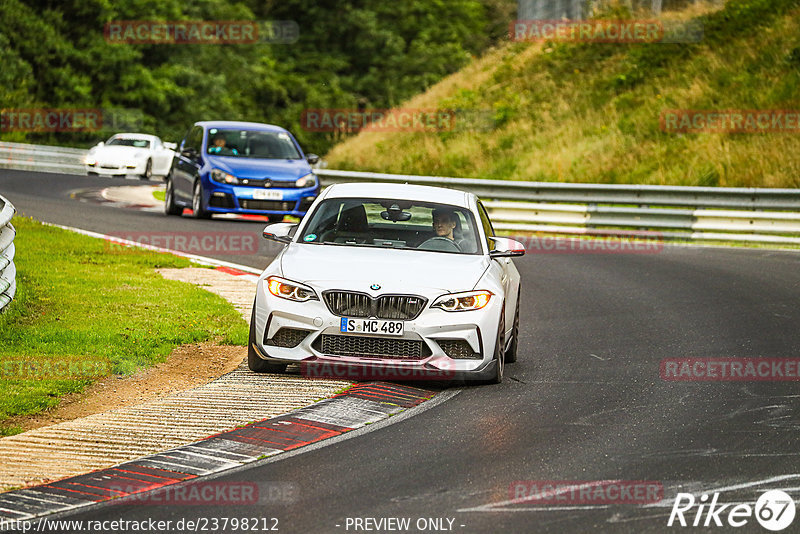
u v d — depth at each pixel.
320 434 26.23
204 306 42.81
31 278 46.12
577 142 112.38
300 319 31.12
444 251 33.97
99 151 121.25
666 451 25.02
